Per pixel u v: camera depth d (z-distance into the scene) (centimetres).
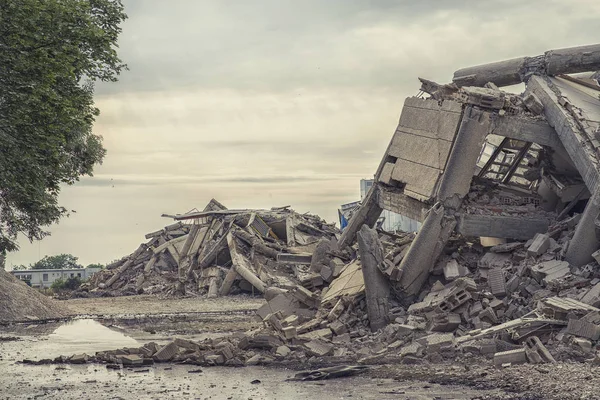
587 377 2309
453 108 3741
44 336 4528
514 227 3650
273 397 2397
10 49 3195
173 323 5303
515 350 2689
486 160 3966
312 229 8631
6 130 3180
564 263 3272
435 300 3281
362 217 4278
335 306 3597
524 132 3697
